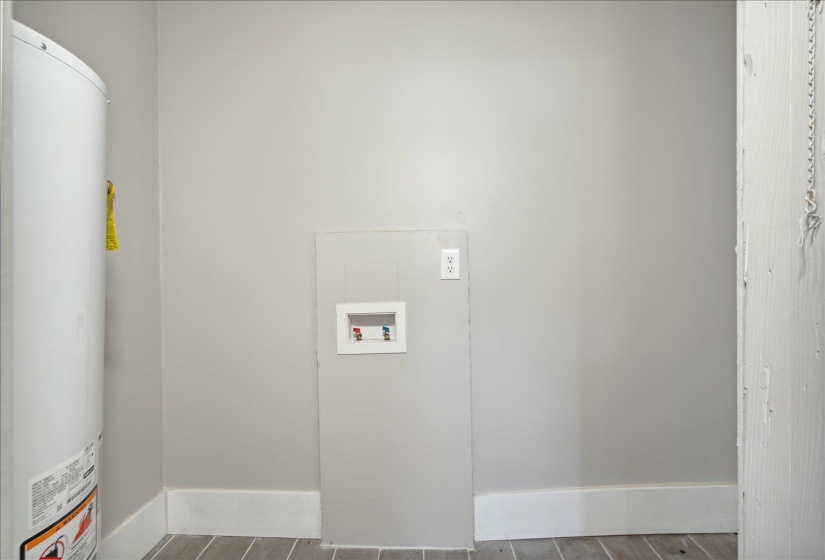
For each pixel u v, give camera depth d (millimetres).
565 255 1548
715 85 1548
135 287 1432
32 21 1090
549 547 1480
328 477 1509
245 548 1482
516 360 1547
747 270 860
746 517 864
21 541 679
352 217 1553
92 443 852
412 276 1517
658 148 1549
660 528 1536
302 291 1561
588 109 1547
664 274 1553
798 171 783
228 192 1562
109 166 1321
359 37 1550
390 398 1510
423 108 1548
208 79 1562
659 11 1545
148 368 1491
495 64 1543
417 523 1498
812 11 755
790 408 800
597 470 1549
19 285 678
